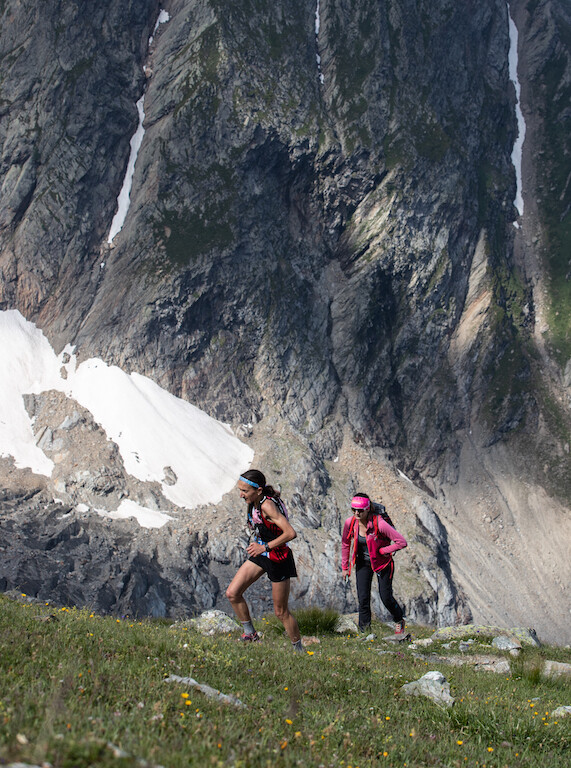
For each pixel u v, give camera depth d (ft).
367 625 45.42
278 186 367.25
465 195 393.09
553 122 467.11
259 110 359.66
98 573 213.66
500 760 16.60
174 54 374.84
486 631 49.96
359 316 350.64
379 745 15.93
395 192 372.17
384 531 41.93
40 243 321.32
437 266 374.22
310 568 249.34
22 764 8.74
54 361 305.94
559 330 387.34
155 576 222.48
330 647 37.35
